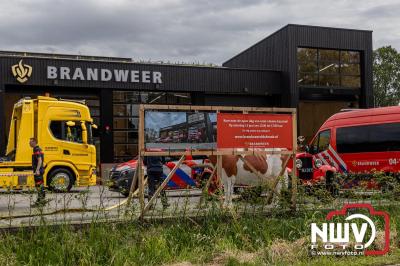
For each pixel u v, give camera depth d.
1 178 19.84
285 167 10.80
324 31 36.44
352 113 18.05
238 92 34.91
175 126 9.98
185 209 9.57
